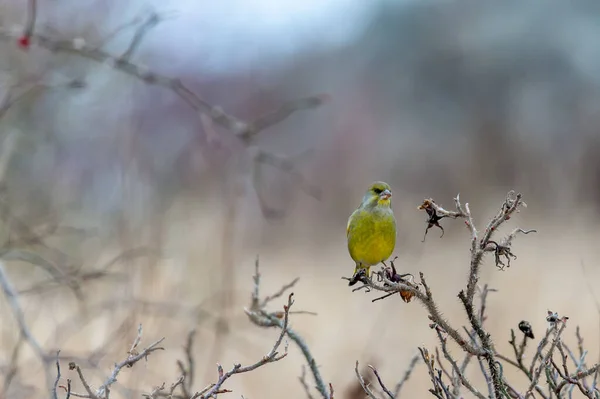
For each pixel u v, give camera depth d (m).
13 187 12.77
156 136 15.82
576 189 21.47
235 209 11.95
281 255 21.22
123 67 9.81
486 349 5.11
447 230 19.58
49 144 13.81
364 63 37.72
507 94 34.41
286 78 34.50
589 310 12.68
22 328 7.60
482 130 32.56
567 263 15.23
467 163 30.47
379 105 35.81
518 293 12.77
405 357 11.23
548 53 34.59
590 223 19.41
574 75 33.94
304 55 36.50
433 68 37.00
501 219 4.96
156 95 16.30
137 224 11.60
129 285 10.09
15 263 11.62
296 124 32.84
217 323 10.24
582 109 30.89
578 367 5.61
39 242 9.94
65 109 14.02
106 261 12.61
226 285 11.31
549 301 12.84
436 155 31.55
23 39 9.23
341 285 17.12
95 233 12.40
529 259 14.80
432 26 38.16
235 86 30.64
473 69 35.78
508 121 32.09
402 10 38.47
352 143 32.19
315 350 12.06
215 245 11.96
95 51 9.57
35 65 12.84
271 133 32.31
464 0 38.25
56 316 10.97
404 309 13.02
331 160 31.55
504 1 37.09
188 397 5.94
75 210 13.50
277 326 6.30
